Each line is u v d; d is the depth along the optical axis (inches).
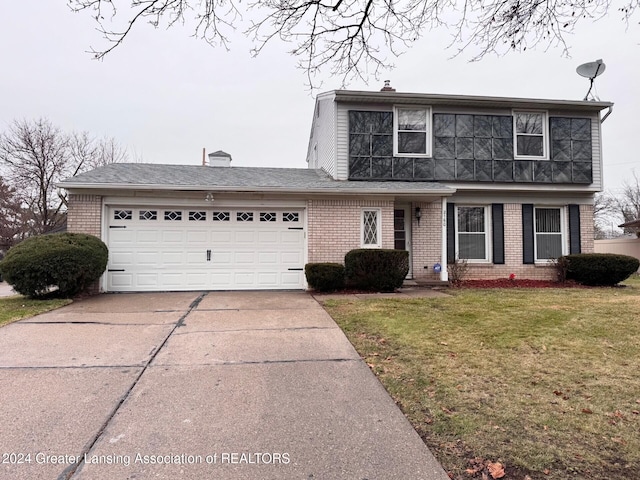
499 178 427.5
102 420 99.9
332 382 126.2
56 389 119.0
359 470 79.7
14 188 818.2
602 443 89.3
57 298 288.0
